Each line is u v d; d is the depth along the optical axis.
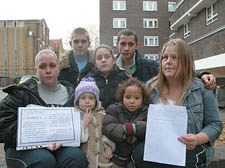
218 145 4.39
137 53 3.78
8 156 2.28
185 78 2.37
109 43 28.23
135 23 28.97
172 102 2.40
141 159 2.25
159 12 29.48
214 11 12.80
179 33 18.81
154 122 2.25
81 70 3.74
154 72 3.65
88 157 2.37
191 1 14.73
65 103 2.67
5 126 2.19
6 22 40.47
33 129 2.20
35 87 2.59
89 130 2.46
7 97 2.39
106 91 3.08
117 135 2.30
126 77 3.28
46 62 2.57
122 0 28.73
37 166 2.06
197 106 2.27
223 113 8.93
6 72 40.19
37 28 42.69
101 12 28.44
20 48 40.28
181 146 2.12
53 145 2.20
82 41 3.81
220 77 11.51
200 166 2.17
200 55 13.34
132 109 2.49
